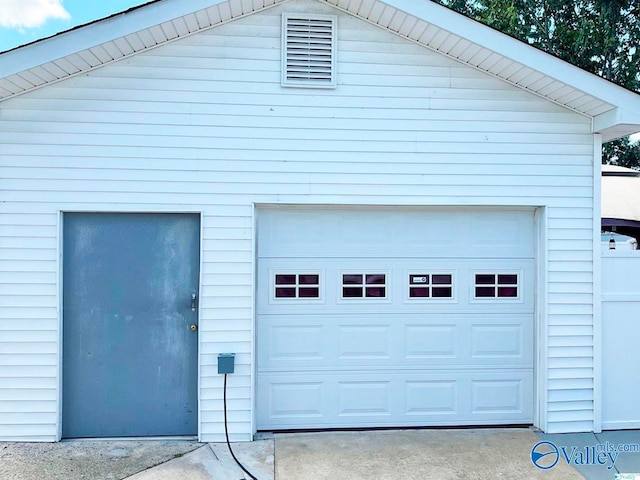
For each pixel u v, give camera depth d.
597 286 4.50
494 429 4.52
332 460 3.82
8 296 4.06
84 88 4.11
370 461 3.81
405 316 4.53
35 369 4.08
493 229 4.59
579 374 4.48
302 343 4.43
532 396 4.60
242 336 4.22
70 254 4.16
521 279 4.61
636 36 12.53
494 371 4.59
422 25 4.07
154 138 4.17
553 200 4.48
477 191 4.43
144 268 4.23
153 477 3.51
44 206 4.09
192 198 4.20
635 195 7.97
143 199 4.16
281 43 4.25
